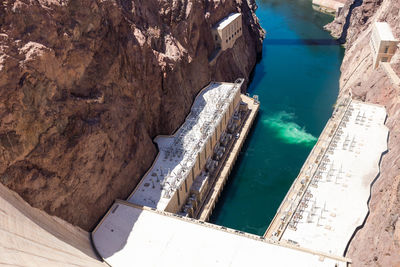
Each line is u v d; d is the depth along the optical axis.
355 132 101.19
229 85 131.00
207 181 101.31
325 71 166.62
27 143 64.44
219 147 115.00
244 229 94.81
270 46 193.88
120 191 84.75
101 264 68.50
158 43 109.31
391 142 93.69
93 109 78.31
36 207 65.56
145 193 87.44
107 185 81.06
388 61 122.25
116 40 86.62
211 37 141.50
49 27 68.88
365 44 146.38
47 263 54.09
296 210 77.94
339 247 69.94
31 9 66.56
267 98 149.38
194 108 118.19
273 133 128.62
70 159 72.12
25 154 64.44
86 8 77.12
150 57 99.19
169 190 87.12
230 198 104.25
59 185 69.88
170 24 117.38
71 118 72.69
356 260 64.88
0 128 60.75
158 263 68.81
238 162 116.88
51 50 67.81
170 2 118.00
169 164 95.62
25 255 51.62
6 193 60.56
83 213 75.00
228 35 149.75
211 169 106.69
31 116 64.81
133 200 85.56
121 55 87.31
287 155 118.12
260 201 102.69
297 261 66.19
